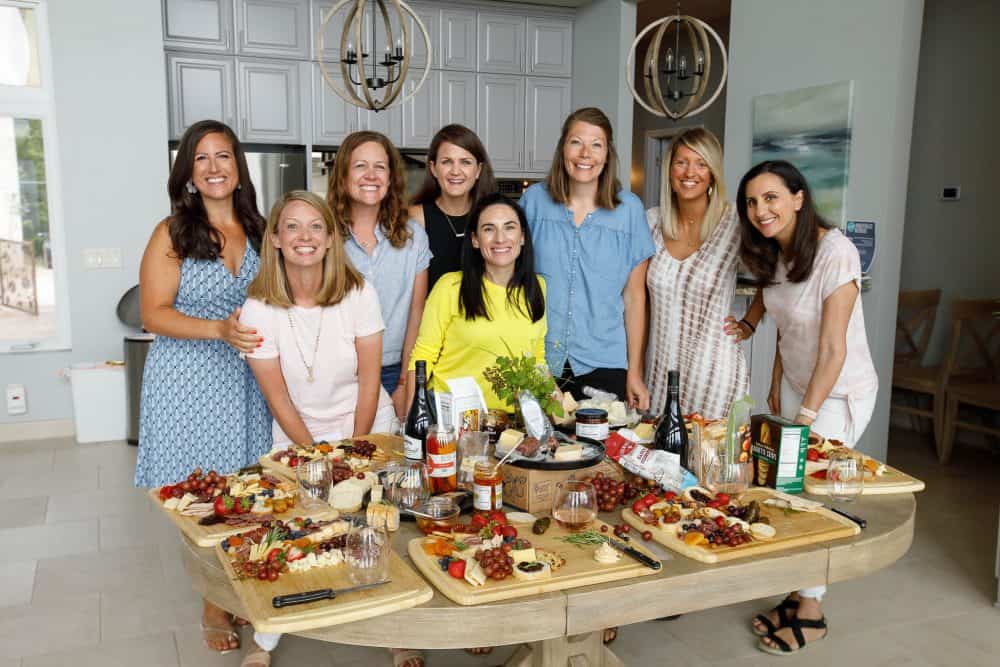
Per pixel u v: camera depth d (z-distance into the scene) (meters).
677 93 4.27
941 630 2.70
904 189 4.11
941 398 4.54
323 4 5.46
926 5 5.02
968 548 3.38
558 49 6.21
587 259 2.63
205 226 2.32
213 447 2.40
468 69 5.95
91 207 4.77
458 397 1.93
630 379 2.80
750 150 4.87
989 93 4.68
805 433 1.90
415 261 2.69
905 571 3.15
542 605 1.39
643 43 7.27
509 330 2.34
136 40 4.73
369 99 3.31
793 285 2.43
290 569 1.47
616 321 2.73
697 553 1.54
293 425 2.24
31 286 4.81
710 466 1.89
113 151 4.77
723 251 2.65
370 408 2.36
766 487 1.92
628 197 2.68
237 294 2.42
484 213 2.23
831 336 2.32
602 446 1.93
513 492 1.80
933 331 5.11
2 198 4.70
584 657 1.96
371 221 2.62
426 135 5.89
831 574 1.61
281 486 1.82
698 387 2.73
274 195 5.54
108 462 4.41
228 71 5.33
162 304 2.34
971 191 4.81
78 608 2.79
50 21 4.57
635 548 1.58
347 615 1.33
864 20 4.12
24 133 4.69
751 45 4.83
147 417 2.40
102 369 4.75
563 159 2.59
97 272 4.83
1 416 4.80
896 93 3.98
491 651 2.56
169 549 3.29
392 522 1.65
